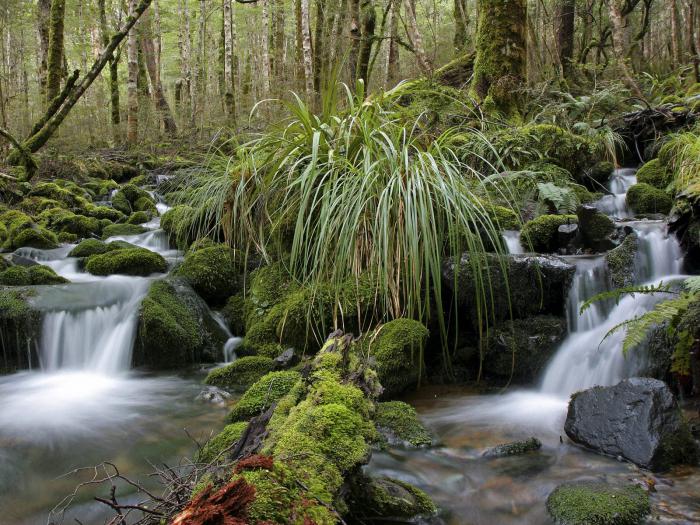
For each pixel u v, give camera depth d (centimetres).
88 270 605
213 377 412
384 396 376
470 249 368
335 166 422
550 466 283
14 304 466
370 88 1295
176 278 512
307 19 1277
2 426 342
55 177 1097
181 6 2361
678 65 1323
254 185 497
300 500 165
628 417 289
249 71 2459
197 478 207
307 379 248
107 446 316
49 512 249
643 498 239
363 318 423
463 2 1463
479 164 649
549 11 1496
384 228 359
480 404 375
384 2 1591
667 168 636
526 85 811
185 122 1898
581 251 489
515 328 411
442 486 269
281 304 462
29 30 2073
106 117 2089
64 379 440
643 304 388
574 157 710
